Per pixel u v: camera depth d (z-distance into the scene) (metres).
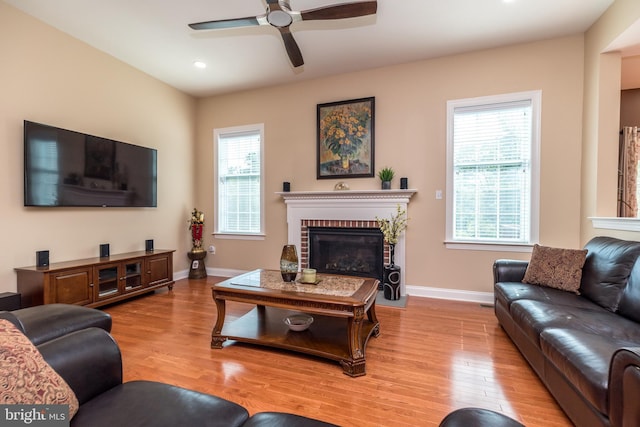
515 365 2.14
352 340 2.06
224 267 4.91
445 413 1.65
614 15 2.65
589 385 1.26
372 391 1.86
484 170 3.59
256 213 4.75
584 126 3.18
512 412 1.66
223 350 2.39
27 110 2.91
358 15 2.27
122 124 3.83
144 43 3.39
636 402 1.02
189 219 4.93
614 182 2.89
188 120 4.88
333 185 4.23
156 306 3.42
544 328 1.78
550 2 2.67
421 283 3.82
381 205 3.89
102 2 2.70
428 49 3.50
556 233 3.32
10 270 2.81
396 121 3.90
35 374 0.93
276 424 0.98
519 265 2.80
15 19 2.80
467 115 3.64
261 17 2.29
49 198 3.01
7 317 1.25
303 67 3.96
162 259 3.97
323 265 4.29
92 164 3.40
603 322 1.80
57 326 1.75
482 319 3.03
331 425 0.99
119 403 1.09
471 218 3.66
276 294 2.26
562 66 3.26
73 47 3.28
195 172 5.03
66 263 3.09
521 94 3.39
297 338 2.40
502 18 2.91
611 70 2.87
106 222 3.68
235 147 4.85
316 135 4.30
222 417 1.03
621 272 2.05
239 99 4.75
